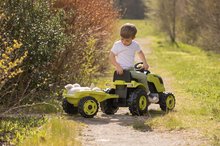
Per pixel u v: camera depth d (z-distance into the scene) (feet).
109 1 75.36
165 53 137.69
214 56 121.49
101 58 68.49
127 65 38.34
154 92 40.16
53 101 42.01
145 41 196.85
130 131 31.48
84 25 55.88
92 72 56.75
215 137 28.63
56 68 48.11
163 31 196.54
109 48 76.33
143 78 38.29
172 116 34.14
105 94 37.29
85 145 27.37
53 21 46.32
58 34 45.52
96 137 29.63
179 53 138.62
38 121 34.30
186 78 71.46
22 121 34.68
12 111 39.68
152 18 216.54
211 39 122.31
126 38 38.01
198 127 32.12
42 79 44.52
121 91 37.99
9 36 42.55
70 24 53.21
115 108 38.91
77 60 51.44
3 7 43.98
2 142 29.63
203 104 45.68
